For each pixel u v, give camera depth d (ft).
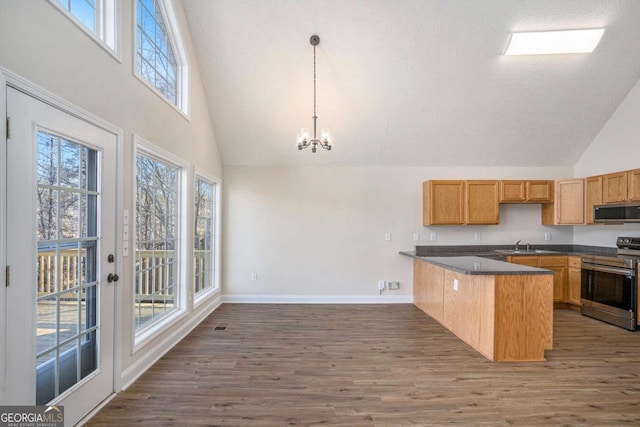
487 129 14.16
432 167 15.87
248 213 15.67
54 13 5.20
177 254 10.82
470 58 11.52
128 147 7.43
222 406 6.59
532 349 8.94
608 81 12.43
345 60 11.66
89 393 6.17
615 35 10.73
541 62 11.68
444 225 15.66
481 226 15.89
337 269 15.67
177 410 6.43
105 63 6.56
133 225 7.61
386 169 15.83
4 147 4.40
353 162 15.66
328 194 15.76
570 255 14.26
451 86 12.46
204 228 13.94
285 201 15.72
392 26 10.72
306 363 8.67
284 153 15.28
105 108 6.56
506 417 6.29
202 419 6.15
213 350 9.52
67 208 5.72
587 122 14.01
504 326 8.92
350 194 15.78
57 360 5.49
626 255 13.07
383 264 15.72
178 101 10.99
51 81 5.16
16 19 4.53
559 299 14.39
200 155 12.44
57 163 5.47
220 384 7.49
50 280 5.34
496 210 15.01
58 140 5.49
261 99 13.08
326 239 15.71
